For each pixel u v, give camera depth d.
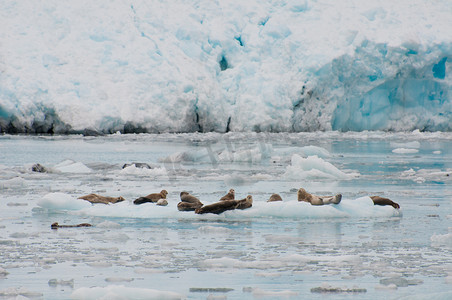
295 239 24.38
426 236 25.27
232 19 126.44
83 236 25.42
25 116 108.06
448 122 124.00
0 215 31.28
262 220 29.38
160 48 120.19
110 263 20.41
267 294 16.83
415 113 123.75
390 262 20.59
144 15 124.44
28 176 52.97
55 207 32.94
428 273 19.11
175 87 114.69
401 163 67.81
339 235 25.52
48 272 19.38
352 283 17.97
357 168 61.97
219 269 19.72
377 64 119.12
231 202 30.48
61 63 114.94
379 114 122.88
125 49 118.56
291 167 52.56
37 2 123.12
